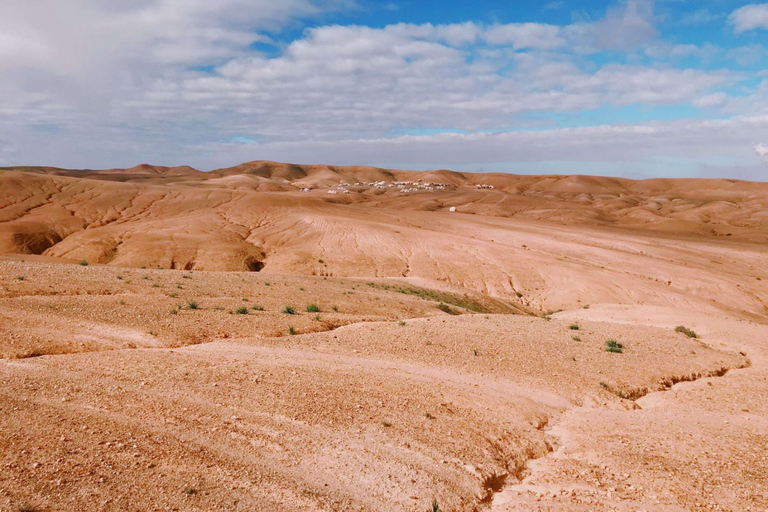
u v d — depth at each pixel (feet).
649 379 56.13
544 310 211.61
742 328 97.14
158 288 81.00
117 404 36.88
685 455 35.86
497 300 164.45
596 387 51.80
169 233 303.27
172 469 28.96
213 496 26.81
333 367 50.42
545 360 59.36
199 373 44.98
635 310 126.82
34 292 67.15
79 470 27.58
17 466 27.12
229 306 74.74
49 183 460.96
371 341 61.31
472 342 64.28
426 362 54.80
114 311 63.00
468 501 29.81
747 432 40.73
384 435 36.06
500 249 297.94
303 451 32.94
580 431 40.73
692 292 255.50
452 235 339.57
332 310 83.56
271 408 38.83
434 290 149.69
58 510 23.95
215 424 35.37
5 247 288.71
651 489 30.94
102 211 399.03
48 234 320.91
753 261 350.02
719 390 53.57
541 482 32.40
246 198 453.17
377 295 107.96
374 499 28.58
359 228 344.49
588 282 238.27
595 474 33.12
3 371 41.32
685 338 81.97
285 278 115.24
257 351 54.29
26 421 32.50
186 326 60.59
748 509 28.63
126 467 28.55
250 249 281.33
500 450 36.27
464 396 45.29
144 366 45.62
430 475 31.63
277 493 27.91
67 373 42.16
